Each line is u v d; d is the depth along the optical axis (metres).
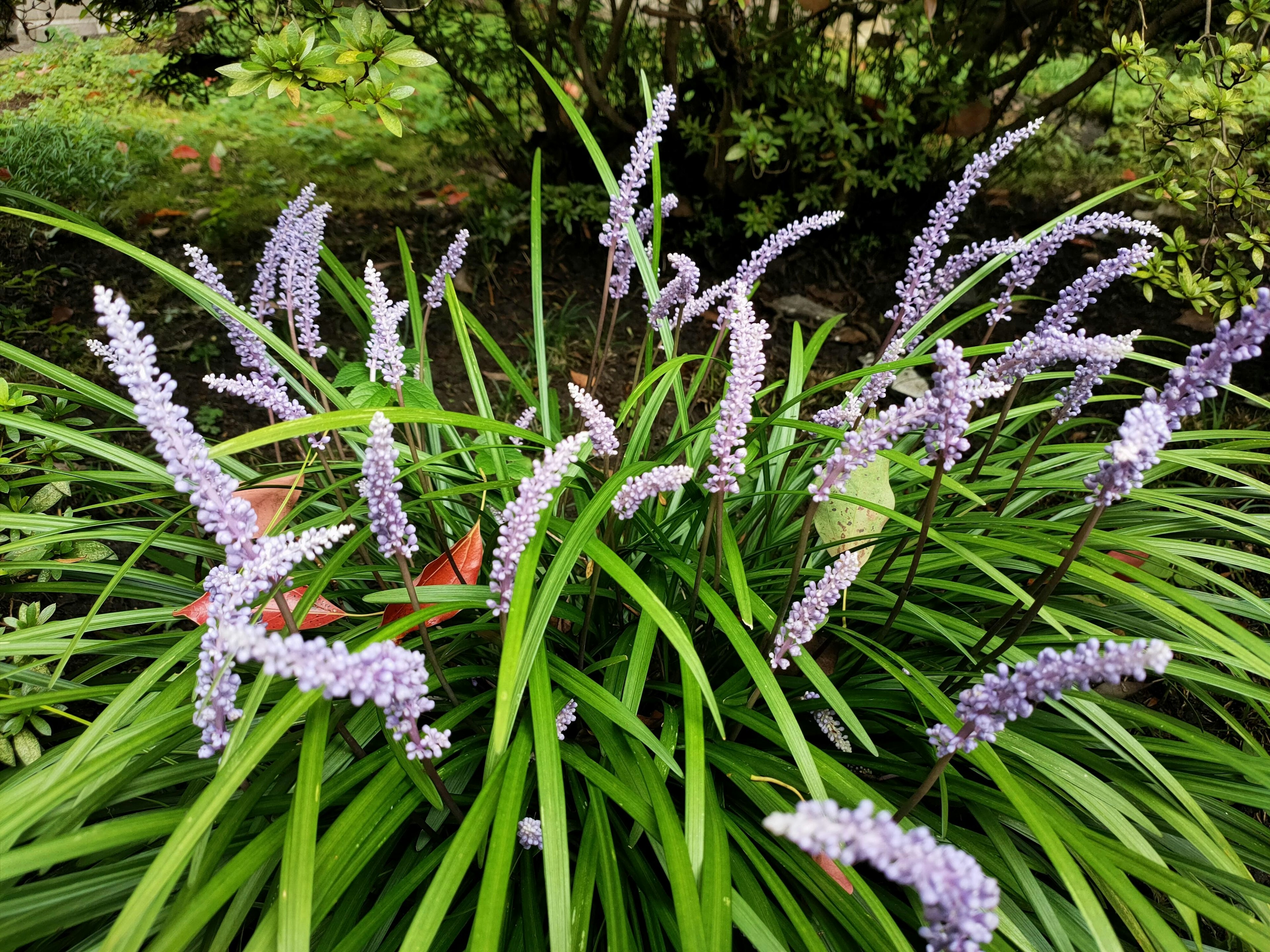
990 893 0.94
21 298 4.19
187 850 1.25
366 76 2.32
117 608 2.81
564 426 3.85
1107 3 4.06
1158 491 2.15
